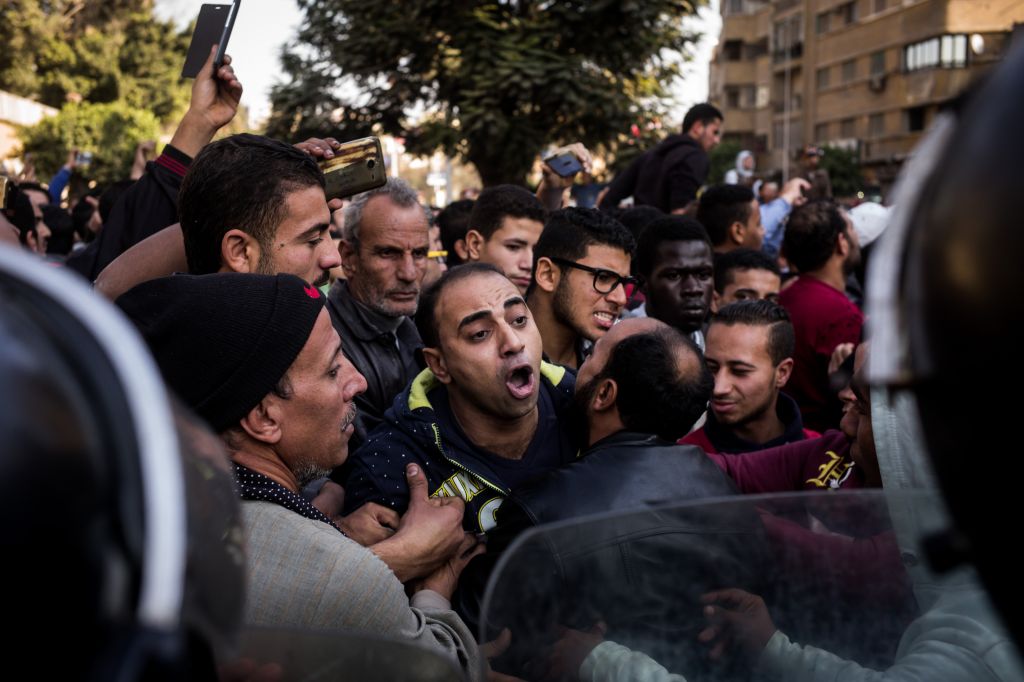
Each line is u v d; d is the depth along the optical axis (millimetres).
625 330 1974
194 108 2416
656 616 851
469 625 1644
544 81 9898
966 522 421
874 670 837
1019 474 385
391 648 864
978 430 395
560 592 839
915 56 34969
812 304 3711
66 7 29281
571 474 1702
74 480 405
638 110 11344
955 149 416
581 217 2816
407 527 1757
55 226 5836
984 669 795
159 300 1398
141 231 2344
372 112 12422
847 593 865
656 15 10797
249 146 1933
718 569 866
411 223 2721
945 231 405
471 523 1983
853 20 39625
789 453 2301
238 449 1447
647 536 867
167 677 413
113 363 435
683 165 6461
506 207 3477
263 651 875
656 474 1708
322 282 2047
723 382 2721
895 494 881
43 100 29453
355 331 2729
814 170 9609
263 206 1889
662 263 3375
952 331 400
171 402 557
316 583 1342
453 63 10914
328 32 12258
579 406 1976
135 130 25797
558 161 4594
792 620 864
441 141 11297
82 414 421
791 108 46062
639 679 810
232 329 1383
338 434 1493
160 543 423
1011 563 404
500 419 2025
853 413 1975
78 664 404
